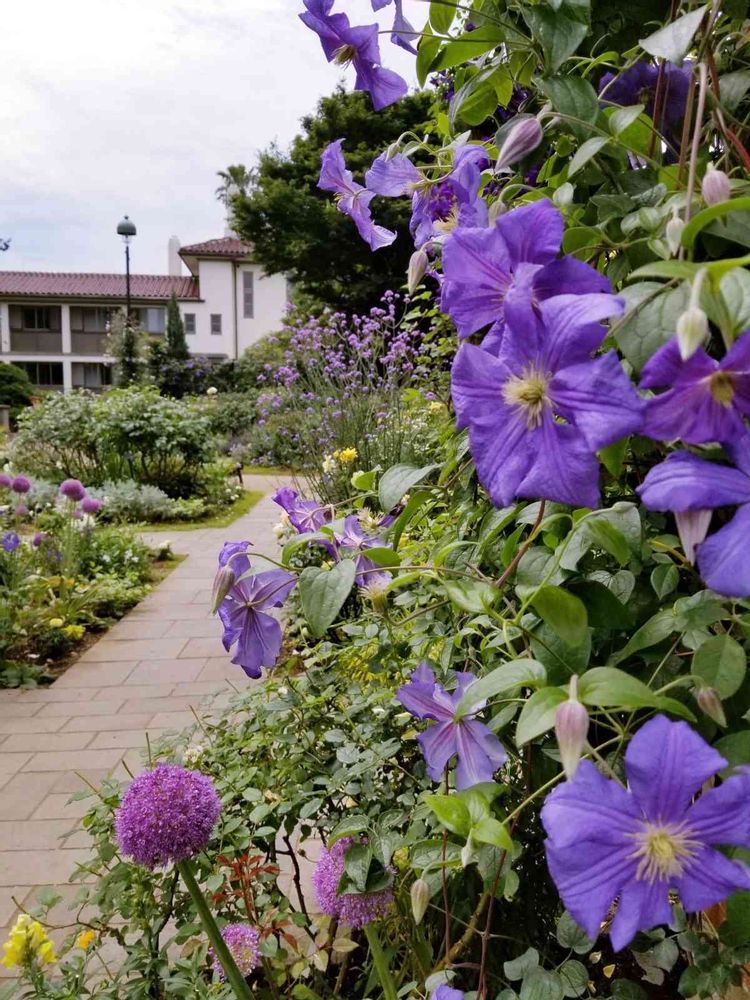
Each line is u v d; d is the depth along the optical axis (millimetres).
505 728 1224
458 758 1063
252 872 1574
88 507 6094
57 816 2832
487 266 775
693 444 621
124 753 3326
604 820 607
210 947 1579
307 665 2049
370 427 5660
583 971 1088
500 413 709
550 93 911
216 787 1706
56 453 11234
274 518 9234
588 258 898
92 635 4926
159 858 1292
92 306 32562
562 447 668
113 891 1582
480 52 1118
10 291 31875
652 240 767
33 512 7469
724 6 930
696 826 612
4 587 4922
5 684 4074
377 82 1246
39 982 1442
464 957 1474
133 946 1565
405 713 1669
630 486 1013
